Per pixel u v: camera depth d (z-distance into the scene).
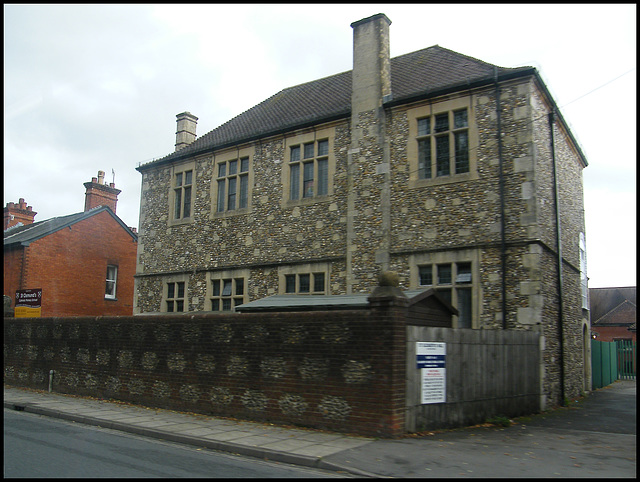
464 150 13.72
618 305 39.66
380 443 7.91
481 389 10.16
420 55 17.42
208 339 10.95
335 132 15.92
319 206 15.84
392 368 8.31
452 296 13.10
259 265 16.70
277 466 6.98
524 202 12.57
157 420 10.06
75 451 7.34
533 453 7.59
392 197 14.46
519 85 13.05
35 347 15.24
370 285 14.31
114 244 26.67
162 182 20.33
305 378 9.31
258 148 17.62
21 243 22.67
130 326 12.60
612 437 9.07
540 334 12.05
